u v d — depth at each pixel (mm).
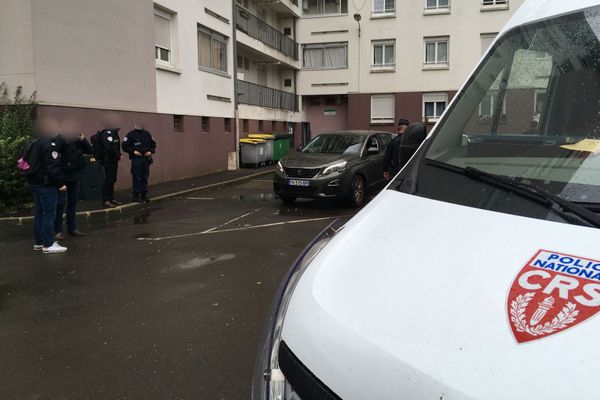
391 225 1936
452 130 2498
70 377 3639
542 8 2635
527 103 2350
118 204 11094
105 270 6316
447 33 26641
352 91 28516
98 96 12758
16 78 11008
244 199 12719
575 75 2246
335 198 10805
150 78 14891
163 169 15680
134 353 3994
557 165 1980
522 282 1377
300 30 29062
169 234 8453
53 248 7223
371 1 27672
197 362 3816
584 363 1112
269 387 1618
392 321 1392
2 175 9930
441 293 1432
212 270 6250
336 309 1529
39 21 10961
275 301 2072
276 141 22578
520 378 1128
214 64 19203
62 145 7383
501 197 1872
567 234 1550
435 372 1203
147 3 14656
